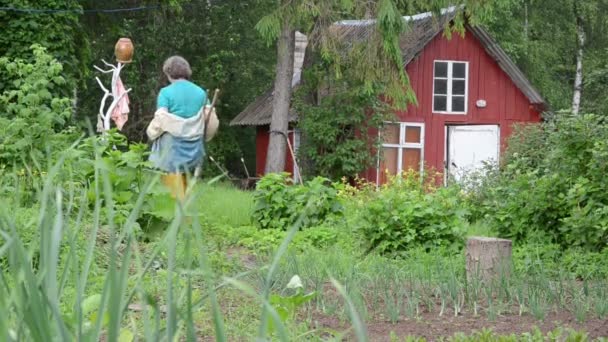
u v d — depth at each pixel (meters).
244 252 11.45
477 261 8.98
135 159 11.27
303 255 10.55
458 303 7.51
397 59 28.16
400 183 20.08
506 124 35.22
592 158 12.22
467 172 19.80
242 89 43.22
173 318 2.16
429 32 33.84
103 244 8.65
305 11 27.38
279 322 1.98
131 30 39.62
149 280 7.32
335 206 14.02
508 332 6.82
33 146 11.83
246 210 15.16
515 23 44.62
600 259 11.01
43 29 25.44
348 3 27.53
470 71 34.97
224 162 43.69
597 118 12.97
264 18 27.77
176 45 40.91
